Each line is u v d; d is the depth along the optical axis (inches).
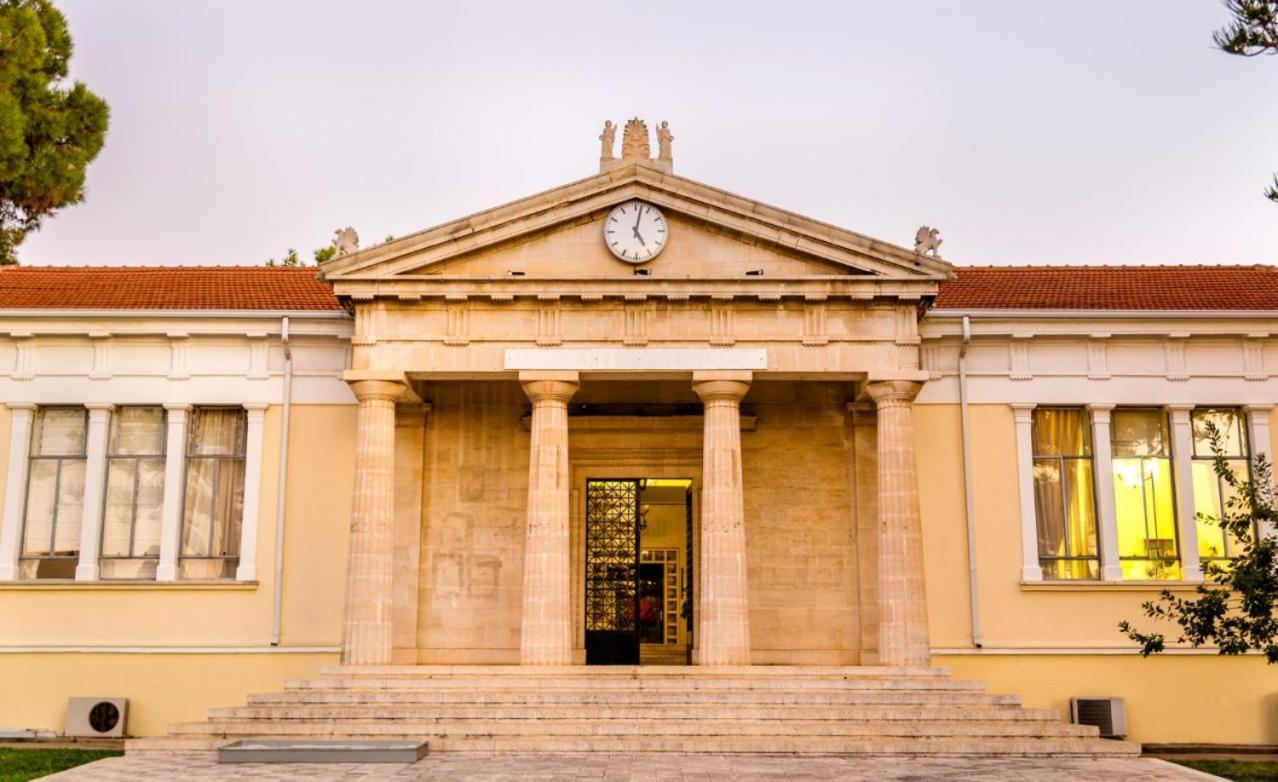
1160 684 1221.1
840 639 1256.2
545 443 1138.0
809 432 1294.3
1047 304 1316.4
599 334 1149.7
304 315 1262.3
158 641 1229.1
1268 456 1259.2
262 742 933.8
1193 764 1051.3
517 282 1145.4
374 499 1125.7
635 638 1295.5
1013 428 1269.7
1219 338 1278.3
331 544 1244.5
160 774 834.8
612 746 933.2
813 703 1008.2
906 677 1066.1
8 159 1525.6
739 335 1149.1
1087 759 927.7
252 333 1272.1
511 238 1165.7
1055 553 1266.0
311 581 1238.3
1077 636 1232.8
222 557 1261.1
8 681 1219.9
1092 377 1274.6
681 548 1561.3
